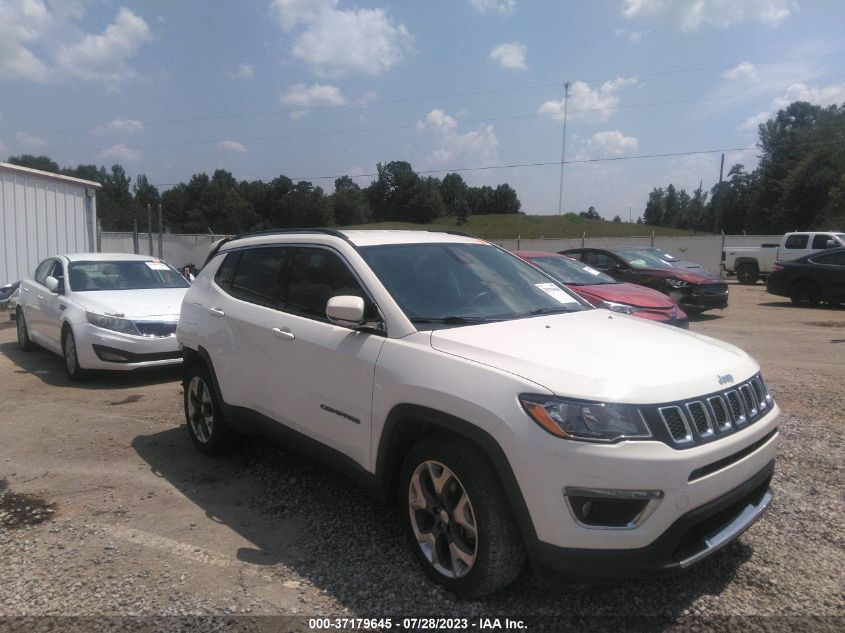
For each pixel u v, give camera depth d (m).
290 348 4.13
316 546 3.74
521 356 3.08
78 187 17.73
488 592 3.05
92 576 3.47
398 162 94.56
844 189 49.38
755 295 19.69
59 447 5.60
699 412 2.89
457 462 3.03
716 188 81.62
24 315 10.12
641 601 3.12
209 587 3.33
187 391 5.47
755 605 3.08
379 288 3.75
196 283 5.52
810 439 5.33
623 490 2.66
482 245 4.75
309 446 4.05
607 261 14.98
